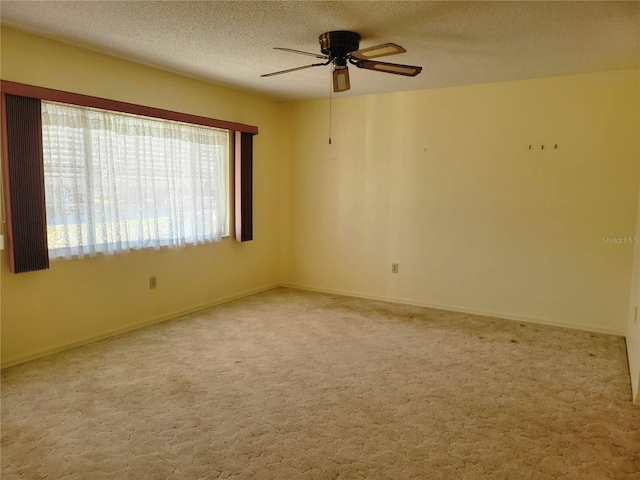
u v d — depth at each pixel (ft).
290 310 14.83
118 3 8.18
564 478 6.32
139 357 10.55
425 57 11.21
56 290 10.68
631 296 12.02
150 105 12.50
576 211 12.98
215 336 12.11
